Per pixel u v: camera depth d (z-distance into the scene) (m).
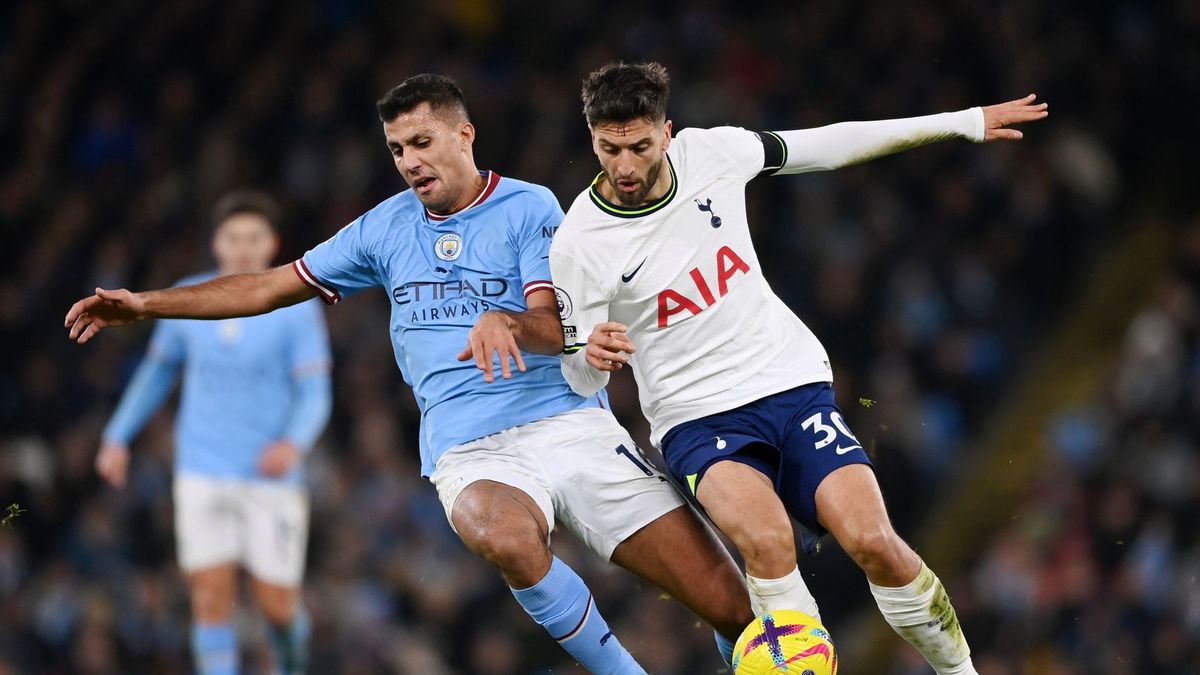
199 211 47.31
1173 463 41.31
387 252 18.16
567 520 18.27
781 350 17.19
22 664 36.81
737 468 16.52
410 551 39.28
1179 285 47.59
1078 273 49.34
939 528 45.22
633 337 17.23
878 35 50.78
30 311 44.50
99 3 52.12
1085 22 52.56
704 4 52.91
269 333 28.23
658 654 35.34
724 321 16.89
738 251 16.95
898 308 45.50
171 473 39.38
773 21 52.53
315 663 37.03
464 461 17.84
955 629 16.70
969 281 47.25
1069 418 44.94
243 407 28.17
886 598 16.30
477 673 37.50
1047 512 40.22
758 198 47.06
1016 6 51.50
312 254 18.44
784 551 15.98
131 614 37.34
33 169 49.16
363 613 37.72
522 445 17.92
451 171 17.62
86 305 17.31
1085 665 37.22
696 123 50.00
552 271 16.88
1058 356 47.97
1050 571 38.81
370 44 51.66
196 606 27.89
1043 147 50.12
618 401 41.47
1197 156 52.00
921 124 17.78
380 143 49.12
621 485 17.92
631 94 15.74
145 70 51.00
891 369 44.31
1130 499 40.16
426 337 18.05
